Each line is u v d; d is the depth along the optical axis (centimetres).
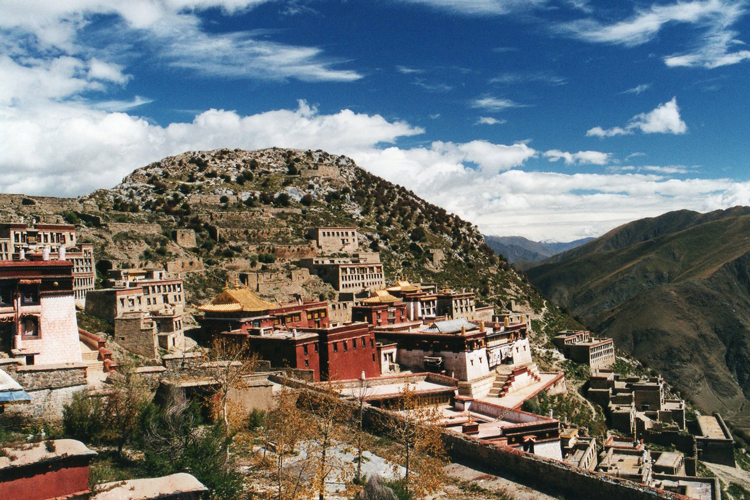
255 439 4994
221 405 4884
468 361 10762
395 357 11225
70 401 4491
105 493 2836
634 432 15225
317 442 4684
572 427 11994
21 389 3806
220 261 19875
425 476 4359
